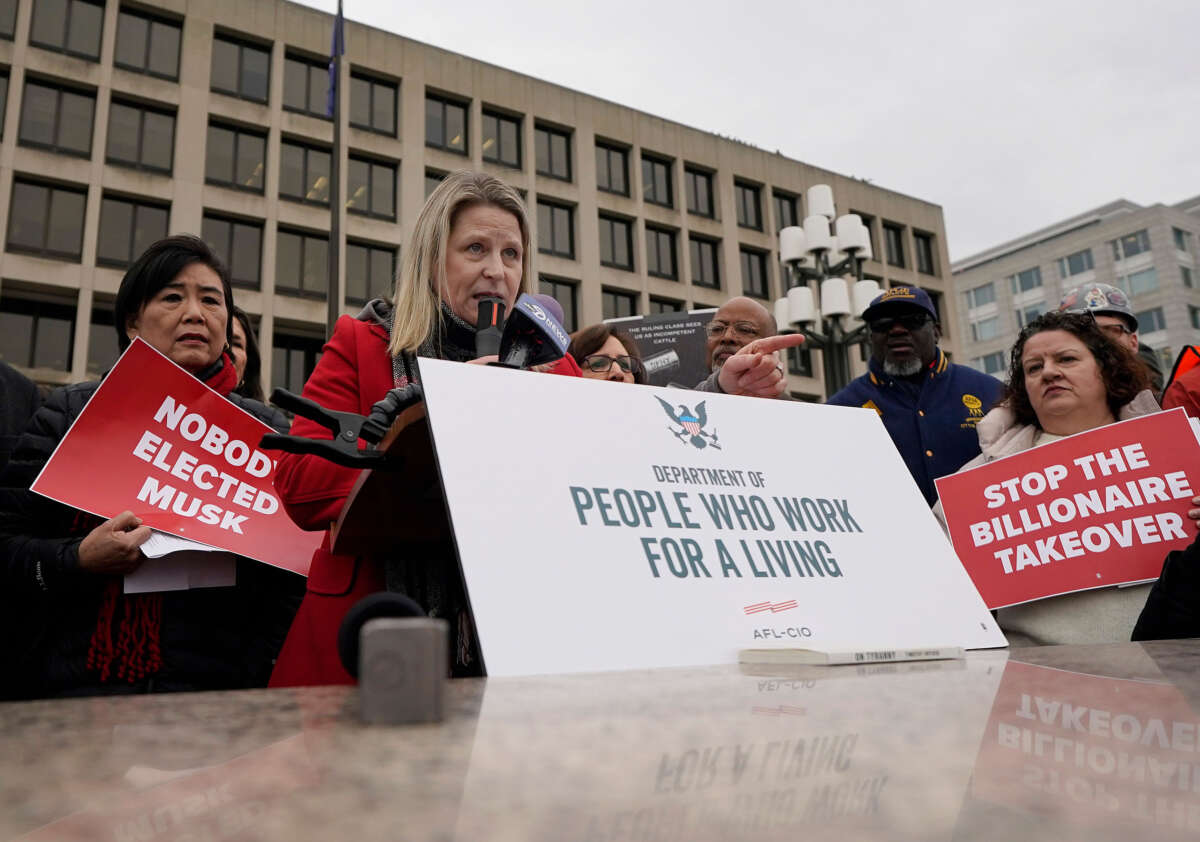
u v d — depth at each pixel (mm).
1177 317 44656
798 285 7410
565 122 24953
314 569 1269
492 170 23641
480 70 23953
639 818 190
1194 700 357
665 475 755
